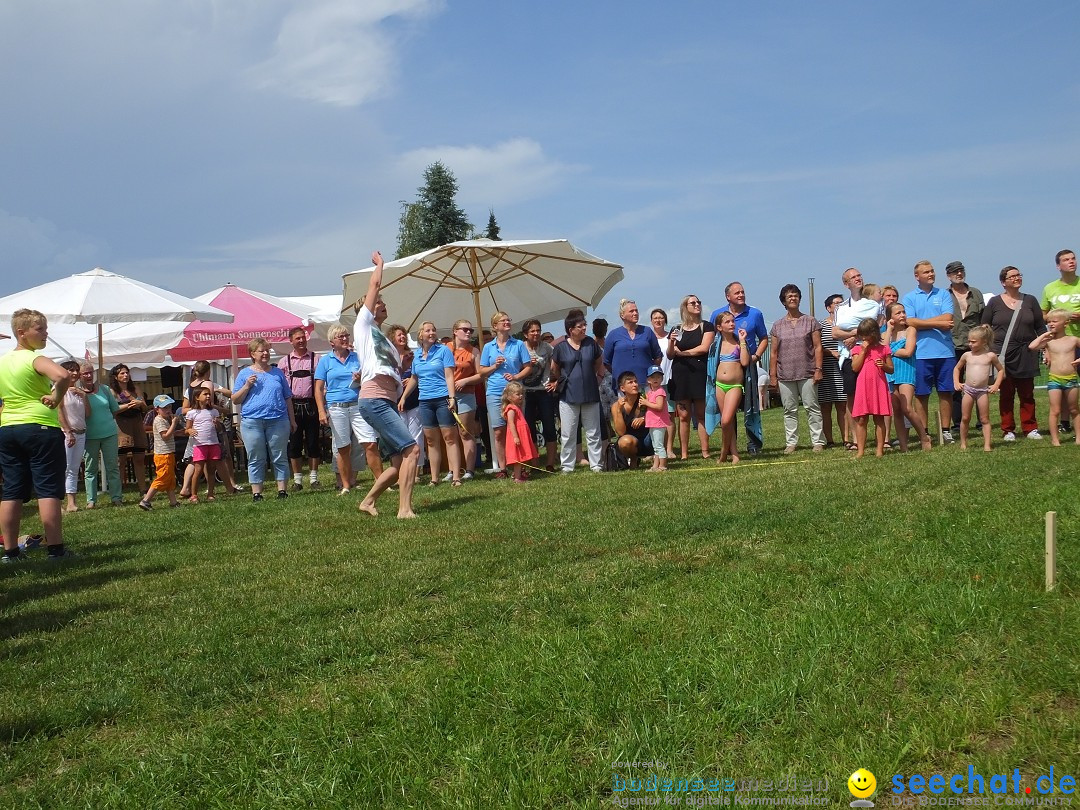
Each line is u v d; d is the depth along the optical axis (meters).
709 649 3.99
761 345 12.80
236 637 4.80
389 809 2.92
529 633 4.45
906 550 5.50
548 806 2.89
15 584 6.66
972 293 13.37
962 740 3.06
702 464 11.79
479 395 13.84
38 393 7.88
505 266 13.93
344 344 11.52
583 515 7.66
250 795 3.11
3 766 3.40
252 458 11.58
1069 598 4.33
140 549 7.88
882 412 10.78
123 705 3.93
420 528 7.68
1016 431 13.17
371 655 4.36
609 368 12.60
